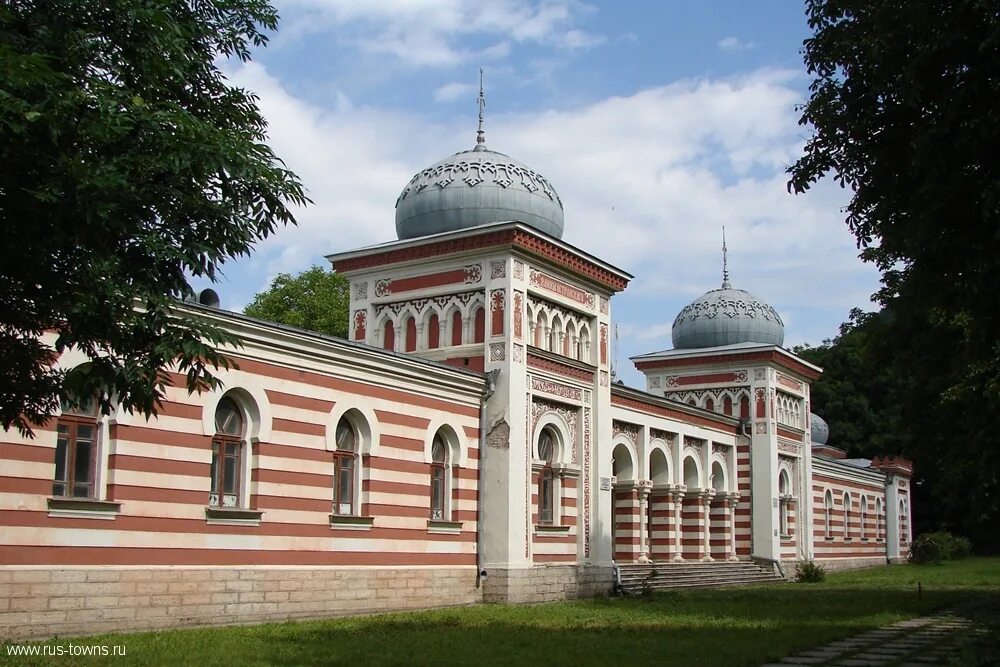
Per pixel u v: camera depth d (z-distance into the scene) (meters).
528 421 26.39
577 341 29.02
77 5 9.31
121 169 9.23
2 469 15.18
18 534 15.33
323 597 20.62
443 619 20.23
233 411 19.45
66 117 8.65
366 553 21.86
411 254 27.66
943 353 23.17
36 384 10.38
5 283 9.38
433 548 23.89
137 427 17.23
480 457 25.75
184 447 18.02
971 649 15.45
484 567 25.39
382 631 17.89
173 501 17.73
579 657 14.71
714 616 21.97
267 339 19.64
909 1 12.09
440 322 27.20
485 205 27.81
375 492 22.20
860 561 52.38
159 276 9.98
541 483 27.39
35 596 15.47
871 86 12.74
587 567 27.92
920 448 26.69
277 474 19.83
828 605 25.27
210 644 15.18
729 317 41.97
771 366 40.12
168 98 10.65
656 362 42.16
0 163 8.69
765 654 15.52
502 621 20.14
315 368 20.89
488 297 26.30
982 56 11.66
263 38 11.52
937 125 11.70
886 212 13.58
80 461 16.59
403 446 23.17
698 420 37.16
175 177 9.89
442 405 24.55
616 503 32.94
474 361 26.47
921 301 14.12
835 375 67.56
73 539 16.09
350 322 28.88
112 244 9.57
